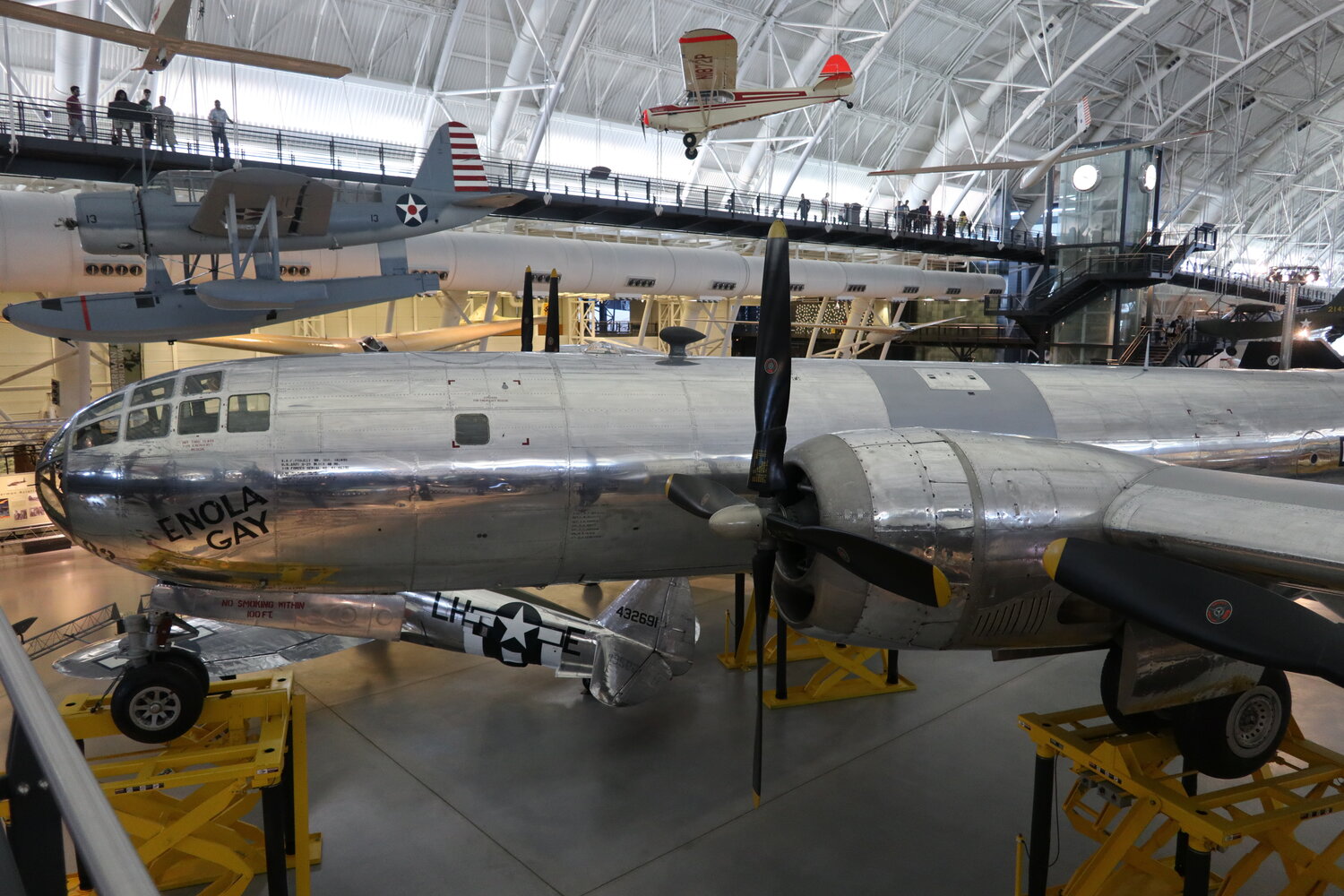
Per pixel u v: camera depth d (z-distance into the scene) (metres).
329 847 6.84
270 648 8.58
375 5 21.84
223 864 5.52
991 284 30.45
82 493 6.71
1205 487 5.65
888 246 30.03
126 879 0.90
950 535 5.45
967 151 34.22
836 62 19.80
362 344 20.80
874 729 8.94
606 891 6.30
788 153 31.58
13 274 15.40
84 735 5.91
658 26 25.69
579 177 24.19
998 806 7.46
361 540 7.15
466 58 23.95
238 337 19.97
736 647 10.77
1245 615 4.66
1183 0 32.38
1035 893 5.66
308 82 22.56
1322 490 5.45
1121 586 4.88
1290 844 5.57
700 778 7.92
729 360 8.89
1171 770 8.21
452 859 6.67
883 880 6.42
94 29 12.36
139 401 7.05
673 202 30.05
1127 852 5.85
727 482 7.98
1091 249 29.62
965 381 9.32
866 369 9.27
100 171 17.69
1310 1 34.47
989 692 9.93
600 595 13.26
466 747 8.50
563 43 24.30
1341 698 9.67
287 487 6.89
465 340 21.97
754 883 6.38
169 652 6.08
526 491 7.43
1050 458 5.86
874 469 5.57
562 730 8.88
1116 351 29.62
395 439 7.18
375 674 10.36
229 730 6.16
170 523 6.76
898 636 5.68
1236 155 42.19
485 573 7.69
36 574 14.16
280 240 14.58
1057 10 30.31
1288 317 13.03
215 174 13.84
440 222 16.14
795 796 7.61
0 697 9.22
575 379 8.04
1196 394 9.80
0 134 16.14
